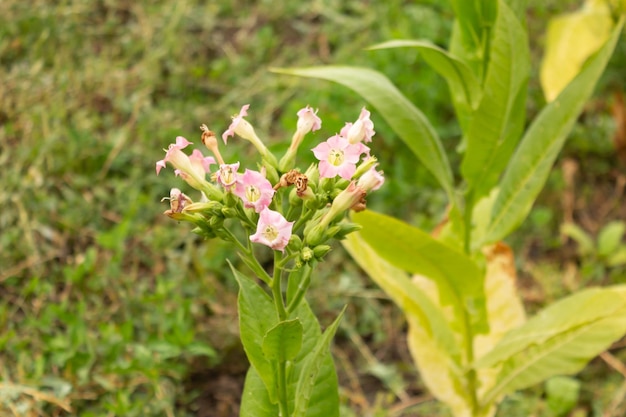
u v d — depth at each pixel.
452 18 1.57
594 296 0.95
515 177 0.98
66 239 1.17
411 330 1.06
